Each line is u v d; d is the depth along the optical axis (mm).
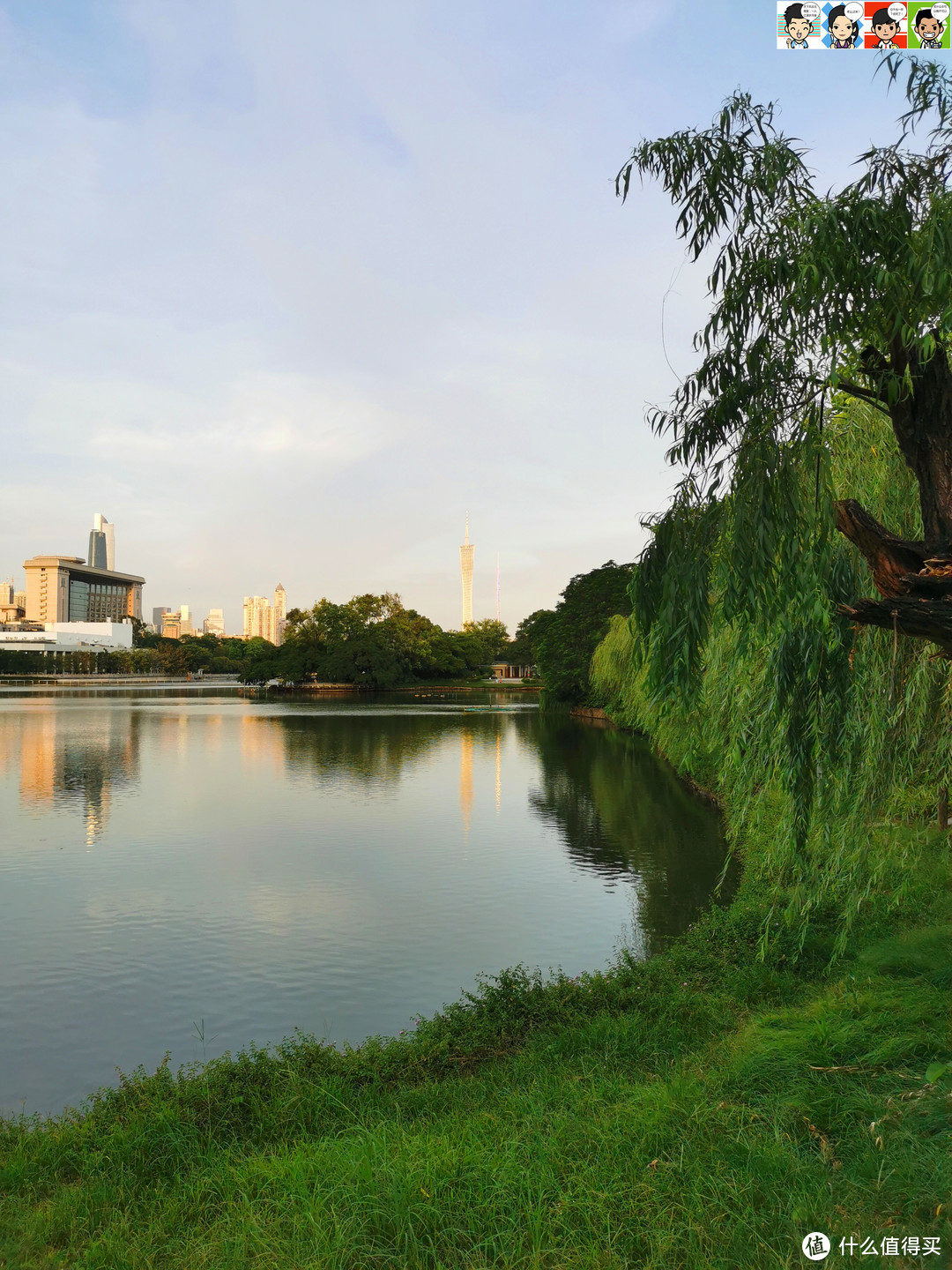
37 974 13625
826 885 9875
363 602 134250
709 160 5875
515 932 15648
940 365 5422
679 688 6355
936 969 9188
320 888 18922
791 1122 5773
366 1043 9805
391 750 49000
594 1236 4742
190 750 48719
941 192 5508
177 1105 7859
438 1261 4723
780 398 6066
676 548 6438
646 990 10633
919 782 11805
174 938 15375
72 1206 6262
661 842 23484
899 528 8797
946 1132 5219
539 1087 7742
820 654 8328
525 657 156250
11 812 28688
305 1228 5207
